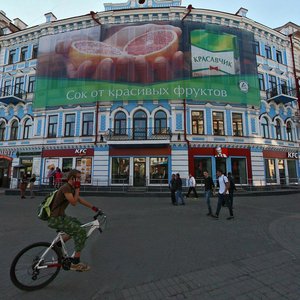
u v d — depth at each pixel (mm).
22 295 3051
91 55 21281
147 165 19188
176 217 8375
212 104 20266
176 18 21453
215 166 19156
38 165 20562
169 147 19125
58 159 20328
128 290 3186
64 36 22188
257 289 3160
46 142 20891
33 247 3320
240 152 19797
